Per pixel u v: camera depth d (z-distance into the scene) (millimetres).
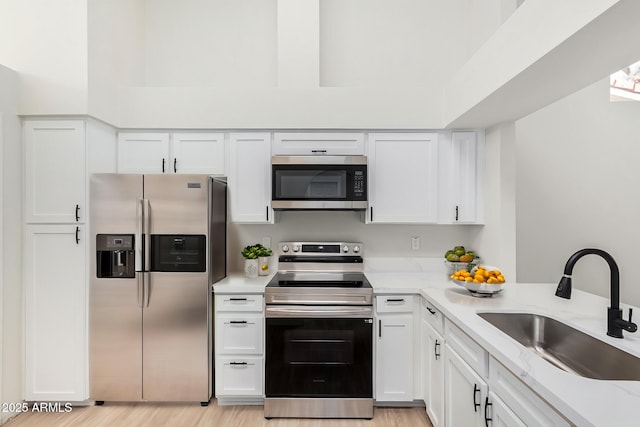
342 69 3180
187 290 2410
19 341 2350
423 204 2766
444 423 1932
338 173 2643
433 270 3062
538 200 3293
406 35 3176
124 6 2809
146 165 2748
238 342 2426
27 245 2371
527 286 2396
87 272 2393
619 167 3283
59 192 2377
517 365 1145
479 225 2850
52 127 2375
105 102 2539
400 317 2406
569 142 3289
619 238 3293
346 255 2957
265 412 2309
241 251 3053
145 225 2395
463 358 1669
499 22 2502
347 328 2328
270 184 2756
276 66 3186
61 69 2346
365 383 2318
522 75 1692
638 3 1095
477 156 2756
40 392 2361
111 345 2400
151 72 3180
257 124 2727
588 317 1695
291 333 2334
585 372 1503
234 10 3189
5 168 2260
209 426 2201
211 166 2762
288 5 2822
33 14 2361
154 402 2475
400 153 2768
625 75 3322
